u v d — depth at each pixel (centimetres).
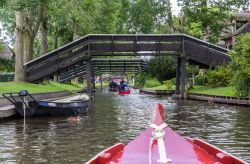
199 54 3897
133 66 6147
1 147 1380
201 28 5509
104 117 2348
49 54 3788
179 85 4272
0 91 2867
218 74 3912
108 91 6606
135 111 2770
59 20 4578
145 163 702
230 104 3072
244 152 1277
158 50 3844
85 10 4634
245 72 2897
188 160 727
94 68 6300
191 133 1677
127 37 3809
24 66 3769
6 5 2841
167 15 5841
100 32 5481
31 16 4003
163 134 783
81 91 5075
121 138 1562
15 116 2312
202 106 2992
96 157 779
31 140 1520
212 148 843
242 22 6019
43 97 2961
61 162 1153
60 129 1820
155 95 4984
